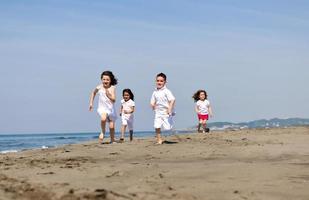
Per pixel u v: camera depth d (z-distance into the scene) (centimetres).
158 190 505
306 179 593
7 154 1053
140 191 496
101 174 626
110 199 454
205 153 991
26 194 486
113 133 1393
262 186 546
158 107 1252
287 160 851
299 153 974
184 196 478
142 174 632
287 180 586
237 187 538
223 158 904
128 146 1157
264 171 658
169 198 467
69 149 1109
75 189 491
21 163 773
